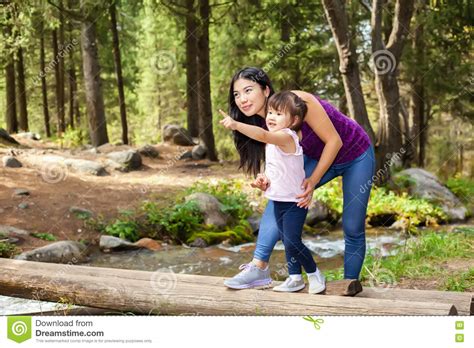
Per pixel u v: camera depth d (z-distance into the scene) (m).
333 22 11.11
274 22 17.41
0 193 10.35
